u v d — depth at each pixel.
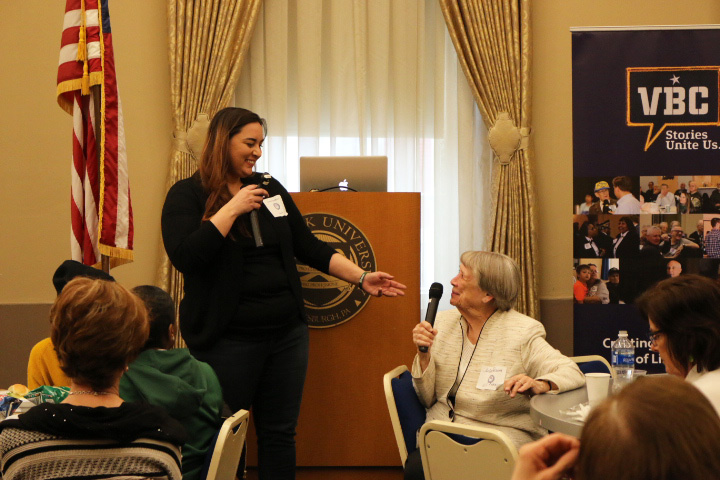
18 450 1.40
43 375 2.35
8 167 4.64
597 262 3.99
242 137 2.91
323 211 3.52
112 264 3.22
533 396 2.43
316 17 4.82
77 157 3.11
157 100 4.71
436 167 4.85
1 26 4.64
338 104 4.85
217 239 2.71
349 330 3.49
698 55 3.96
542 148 4.79
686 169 3.95
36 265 4.64
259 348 2.90
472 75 4.66
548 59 4.80
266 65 4.82
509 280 2.67
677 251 3.95
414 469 2.50
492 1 4.61
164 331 2.07
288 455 3.04
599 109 4.00
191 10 4.59
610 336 3.98
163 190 4.70
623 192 3.98
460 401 2.66
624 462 0.65
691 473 0.63
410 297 3.50
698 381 1.73
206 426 2.11
